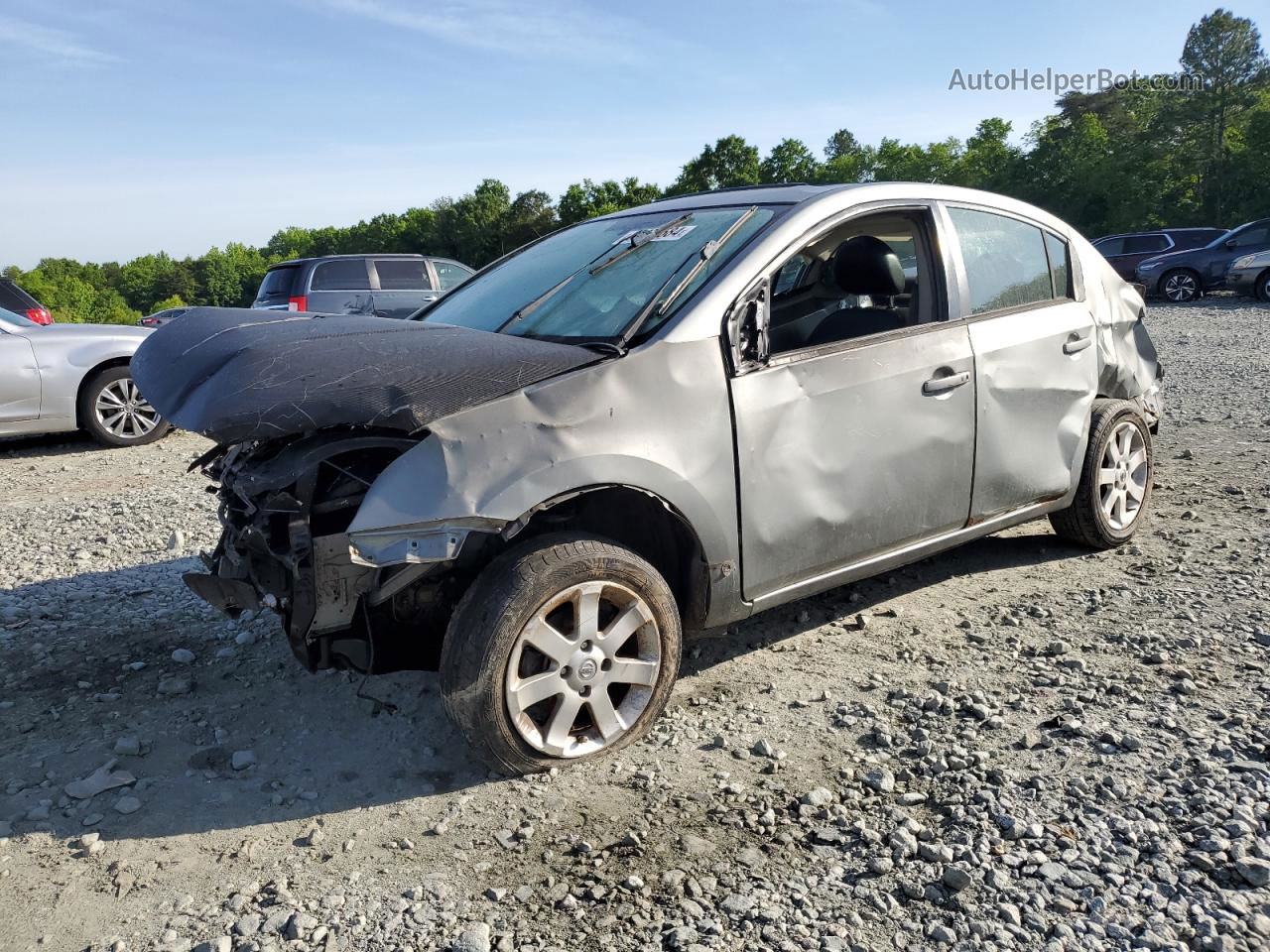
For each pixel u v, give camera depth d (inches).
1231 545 187.3
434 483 104.2
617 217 167.0
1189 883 92.2
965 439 152.6
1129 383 189.6
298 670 150.6
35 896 97.4
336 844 105.7
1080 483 179.9
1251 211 2524.6
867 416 139.2
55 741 130.0
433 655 124.8
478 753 113.0
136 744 127.0
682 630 132.0
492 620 108.7
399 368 111.0
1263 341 508.7
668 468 118.6
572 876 98.4
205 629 169.5
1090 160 2687.0
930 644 151.9
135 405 368.5
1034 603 165.8
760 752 121.1
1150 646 145.5
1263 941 84.4
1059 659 142.7
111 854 104.7
